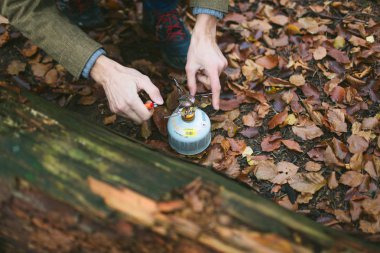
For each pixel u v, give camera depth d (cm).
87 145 116
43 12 154
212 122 201
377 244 120
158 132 197
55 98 208
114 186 105
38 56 224
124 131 199
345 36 233
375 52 224
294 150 189
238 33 239
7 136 114
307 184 177
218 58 164
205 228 99
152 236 100
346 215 169
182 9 253
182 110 175
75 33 155
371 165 180
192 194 106
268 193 178
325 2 253
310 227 106
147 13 223
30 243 113
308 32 235
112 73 153
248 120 201
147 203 102
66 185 104
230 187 118
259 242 98
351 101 205
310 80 218
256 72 219
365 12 247
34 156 110
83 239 105
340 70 219
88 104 207
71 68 158
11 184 106
